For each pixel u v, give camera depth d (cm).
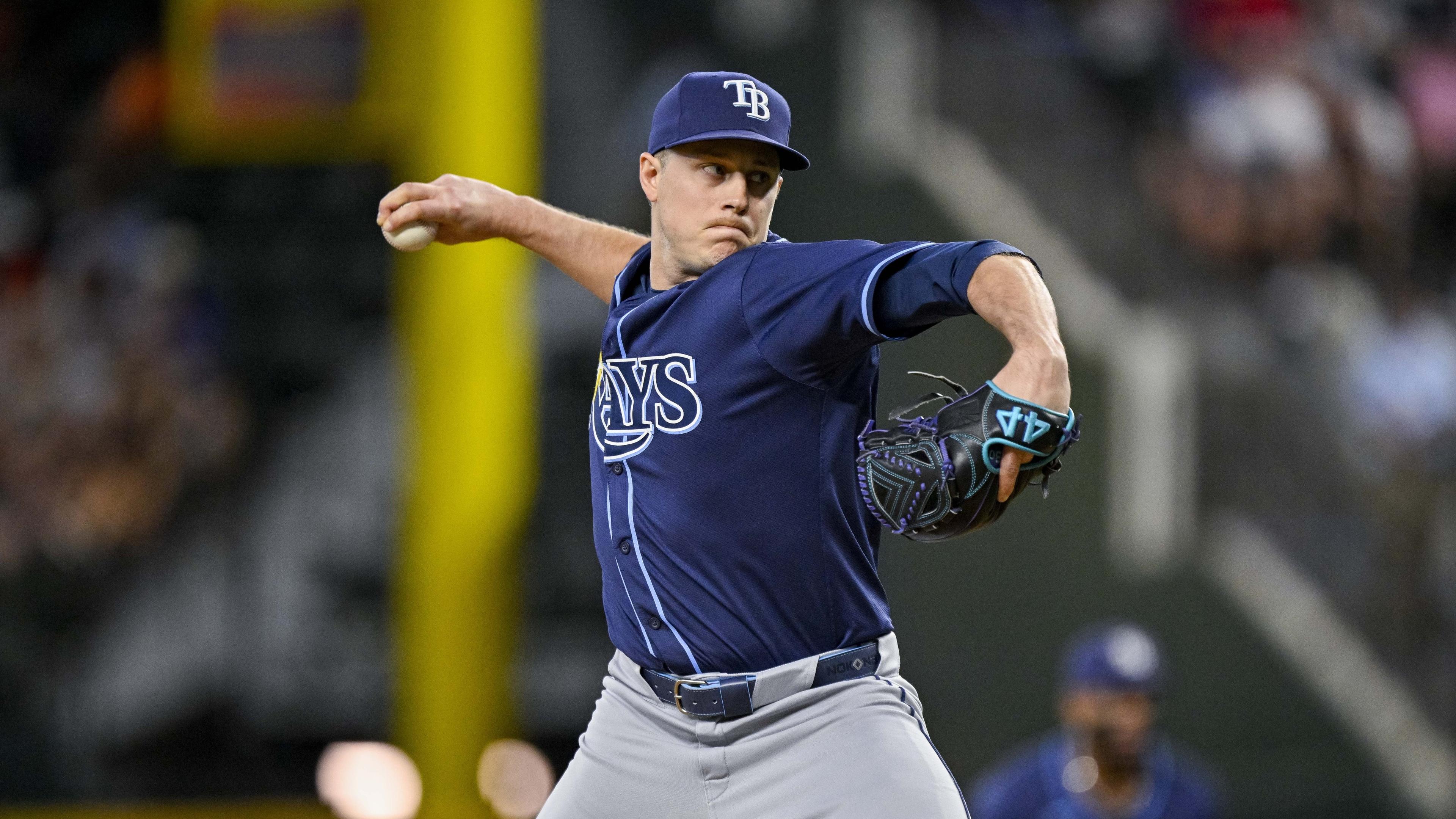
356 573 3981
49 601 3944
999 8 4538
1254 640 3609
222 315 4262
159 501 4050
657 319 1086
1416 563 3719
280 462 4103
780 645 1085
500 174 3797
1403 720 3600
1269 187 4169
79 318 4250
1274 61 4344
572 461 4047
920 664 3606
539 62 4022
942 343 3609
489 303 3638
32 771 3691
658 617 1108
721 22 4566
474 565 3619
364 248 4325
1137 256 4094
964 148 4259
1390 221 4325
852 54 4197
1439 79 4662
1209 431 3728
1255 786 3534
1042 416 923
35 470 4056
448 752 3588
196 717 3869
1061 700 3566
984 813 2398
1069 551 3634
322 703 3875
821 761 1075
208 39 3966
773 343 1024
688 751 1120
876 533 1125
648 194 1127
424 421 3634
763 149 1073
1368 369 3984
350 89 3906
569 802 1178
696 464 1063
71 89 4697
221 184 4375
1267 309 4016
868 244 1017
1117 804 2348
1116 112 4459
